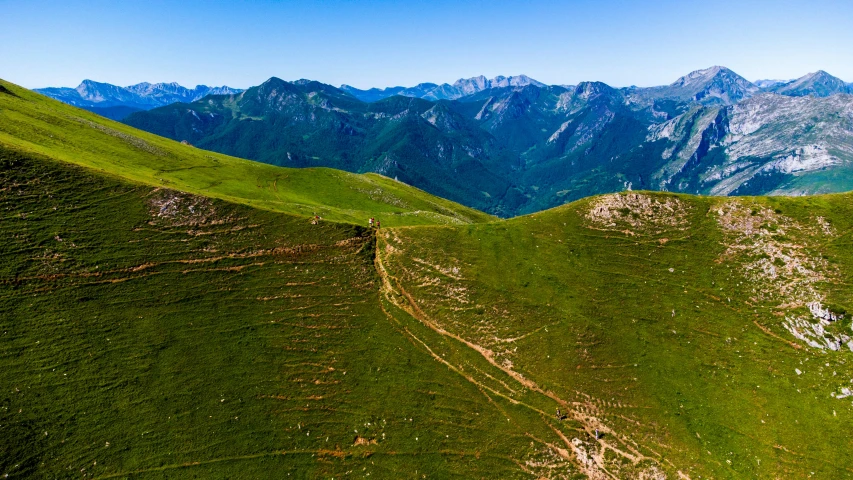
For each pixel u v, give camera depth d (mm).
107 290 56719
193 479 41969
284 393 50156
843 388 49312
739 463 44531
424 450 46375
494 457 46062
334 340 57000
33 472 40375
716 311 59844
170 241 65375
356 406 49812
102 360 49406
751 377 51969
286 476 43312
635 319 60000
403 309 62812
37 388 45656
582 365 54750
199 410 47156
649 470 44500
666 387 51719
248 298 60375
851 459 43750
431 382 53094
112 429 44188
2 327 49875
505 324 60281
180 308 57000
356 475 43969
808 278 60625
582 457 45906
